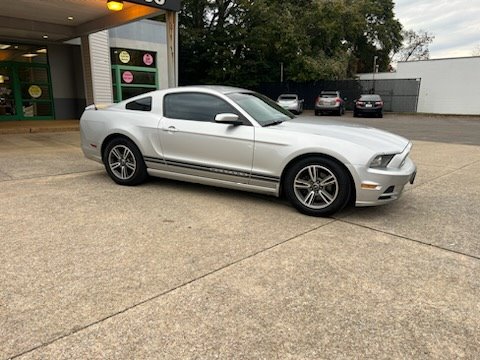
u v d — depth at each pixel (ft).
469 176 20.83
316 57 93.66
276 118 15.80
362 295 8.60
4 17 36.14
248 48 96.17
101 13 34.91
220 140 14.94
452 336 7.25
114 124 17.37
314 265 9.99
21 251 10.38
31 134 35.76
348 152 12.94
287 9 91.86
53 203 14.62
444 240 11.84
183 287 8.74
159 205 14.69
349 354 6.71
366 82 88.02
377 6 126.00
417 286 9.04
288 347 6.85
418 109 87.71
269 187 14.47
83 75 45.09
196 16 97.25
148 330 7.20
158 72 57.06
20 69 43.88
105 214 13.51
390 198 13.35
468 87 81.20
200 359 6.50
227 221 13.09
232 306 8.04
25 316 7.53
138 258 10.13
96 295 8.33
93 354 6.54
